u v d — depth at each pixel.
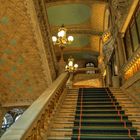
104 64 16.84
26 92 7.83
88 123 4.72
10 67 7.07
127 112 5.53
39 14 6.29
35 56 6.75
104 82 17.89
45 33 6.83
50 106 4.51
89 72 21.23
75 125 4.73
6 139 2.17
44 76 7.25
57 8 14.66
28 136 2.61
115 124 4.65
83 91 8.23
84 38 18.53
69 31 17.14
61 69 8.67
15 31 6.21
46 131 3.95
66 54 21.28
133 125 4.62
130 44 8.70
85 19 16.06
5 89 7.79
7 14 5.87
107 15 14.44
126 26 9.16
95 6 14.23
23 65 6.98
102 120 4.90
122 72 9.59
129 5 7.74
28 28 6.13
